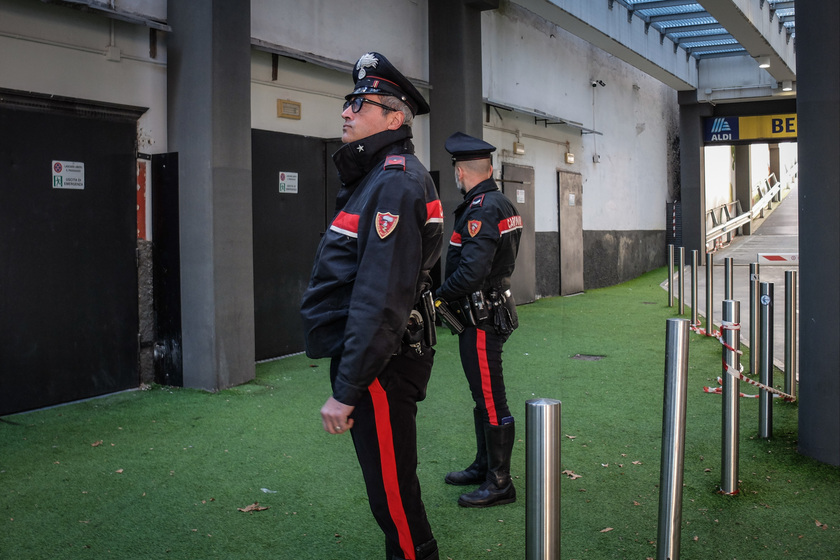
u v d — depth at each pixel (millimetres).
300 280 6957
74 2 4641
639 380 5746
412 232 1895
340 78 7426
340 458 3844
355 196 2031
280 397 5164
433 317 2158
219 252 5285
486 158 3199
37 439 4152
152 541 2848
